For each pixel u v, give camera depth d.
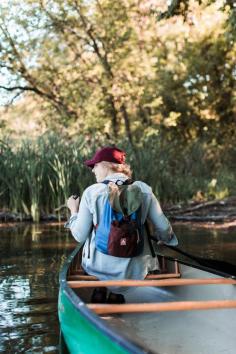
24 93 18.86
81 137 13.61
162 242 4.55
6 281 6.14
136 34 17.25
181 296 4.99
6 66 17.64
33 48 17.75
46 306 5.16
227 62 18.77
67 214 12.25
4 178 12.32
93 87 17.81
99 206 4.12
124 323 4.30
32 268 6.84
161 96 18.47
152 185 13.54
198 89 19.09
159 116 18.86
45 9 17.11
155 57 18.02
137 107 18.98
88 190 4.18
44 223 11.72
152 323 4.32
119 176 4.22
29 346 4.12
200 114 19.12
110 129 17.75
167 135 19.05
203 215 12.41
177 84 19.02
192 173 16.70
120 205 4.02
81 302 3.36
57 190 12.34
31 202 12.13
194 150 17.33
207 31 18.14
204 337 4.04
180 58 18.88
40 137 12.96
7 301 5.32
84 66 17.61
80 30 17.42
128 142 14.51
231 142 19.33
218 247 8.34
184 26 17.78
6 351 4.03
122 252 4.04
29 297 5.47
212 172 17.48
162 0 16.31
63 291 3.72
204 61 18.80
